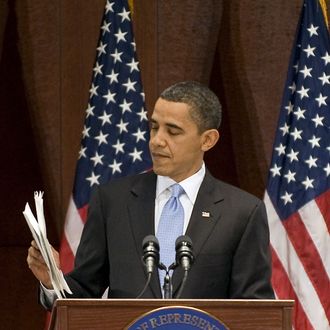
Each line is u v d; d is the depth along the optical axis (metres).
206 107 15.63
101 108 23.38
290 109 23.17
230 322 12.35
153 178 15.88
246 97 26.06
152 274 14.37
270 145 25.91
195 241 15.09
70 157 25.98
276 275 22.05
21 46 26.28
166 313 12.27
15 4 26.39
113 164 23.03
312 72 23.02
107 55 23.67
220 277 15.01
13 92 26.20
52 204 25.97
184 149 15.49
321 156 22.58
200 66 26.17
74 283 15.27
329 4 25.17
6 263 25.84
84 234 15.73
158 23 26.42
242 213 15.41
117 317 12.22
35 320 25.73
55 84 26.14
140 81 23.55
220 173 26.12
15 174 26.20
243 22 26.20
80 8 26.33
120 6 23.91
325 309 21.83
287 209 22.36
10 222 26.02
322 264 22.02
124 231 15.32
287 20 26.17
